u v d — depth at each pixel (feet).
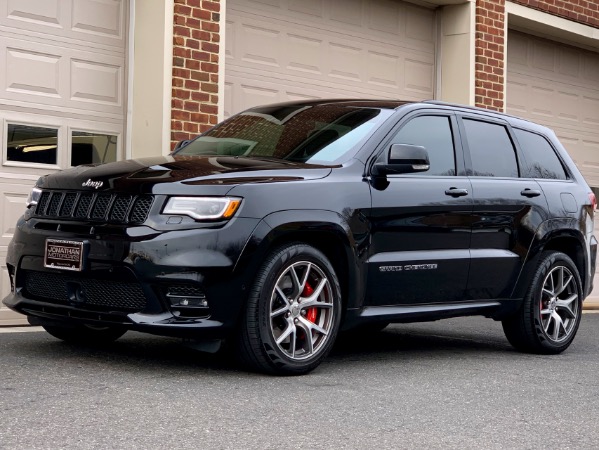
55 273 17.95
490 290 22.26
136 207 17.35
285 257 17.70
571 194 24.72
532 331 23.34
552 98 44.83
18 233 19.02
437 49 39.50
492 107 39.68
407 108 21.27
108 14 28.53
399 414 15.19
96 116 28.25
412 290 20.30
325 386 17.25
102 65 28.40
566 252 24.99
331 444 12.98
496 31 39.75
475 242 21.72
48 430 12.92
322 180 18.65
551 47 44.75
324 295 18.48
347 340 25.02
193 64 28.99
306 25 34.30
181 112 28.68
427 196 20.51
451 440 13.61
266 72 32.94
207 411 14.57
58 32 27.40
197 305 17.10
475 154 22.39
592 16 44.34
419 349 23.67
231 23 31.86
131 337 22.74
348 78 35.86
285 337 17.80
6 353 19.17
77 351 19.79
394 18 37.73
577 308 24.41
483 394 17.40
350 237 18.76
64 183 18.56
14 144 26.48
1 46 26.25
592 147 46.96
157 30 28.40
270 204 17.58
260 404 15.29
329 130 20.61
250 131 21.58
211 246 16.98
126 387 16.08
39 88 26.99
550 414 15.87
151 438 12.76
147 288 16.92
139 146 28.71
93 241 17.42
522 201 22.94
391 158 19.34
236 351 17.70
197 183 17.33
